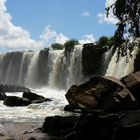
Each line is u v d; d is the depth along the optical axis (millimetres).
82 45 59219
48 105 33500
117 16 23828
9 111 30312
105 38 56750
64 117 18797
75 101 27328
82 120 16594
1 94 40125
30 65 74375
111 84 24828
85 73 57719
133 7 23547
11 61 80438
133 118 15953
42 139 17594
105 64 53781
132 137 15531
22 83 75688
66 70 63281
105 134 15953
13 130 20453
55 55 67312
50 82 66750
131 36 24078
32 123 23578
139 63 39875
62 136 17750
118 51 24922
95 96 25469
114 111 23688
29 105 33250
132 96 23734
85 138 16312
